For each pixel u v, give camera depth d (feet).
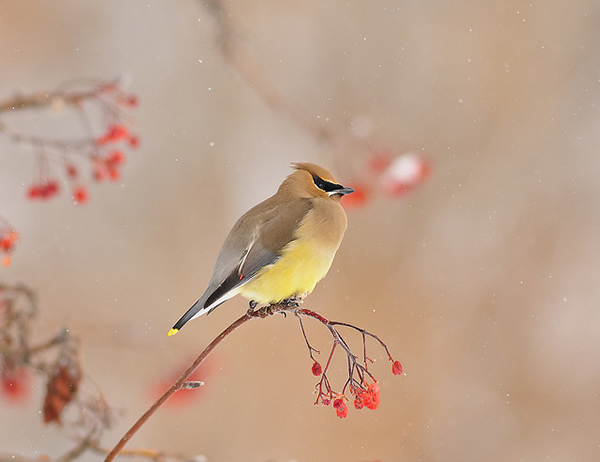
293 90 53.83
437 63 55.67
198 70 53.16
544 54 56.59
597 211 53.78
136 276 49.49
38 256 48.42
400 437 47.55
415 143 54.19
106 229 50.14
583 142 55.31
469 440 47.75
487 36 56.29
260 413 46.91
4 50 51.70
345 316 49.55
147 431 44.52
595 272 51.90
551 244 52.90
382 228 51.42
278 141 52.54
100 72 52.65
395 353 49.14
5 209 48.37
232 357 47.91
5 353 22.02
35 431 39.32
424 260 51.44
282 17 55.11
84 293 48.01
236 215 51.55
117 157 28.04
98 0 53.62
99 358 43.14
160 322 48.93
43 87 51.83
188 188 51.70
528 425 48.70
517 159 54.80
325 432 46.91
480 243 51.98
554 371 49.67
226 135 52.54
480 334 50.44
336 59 55.01
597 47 56.70
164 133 52.39
